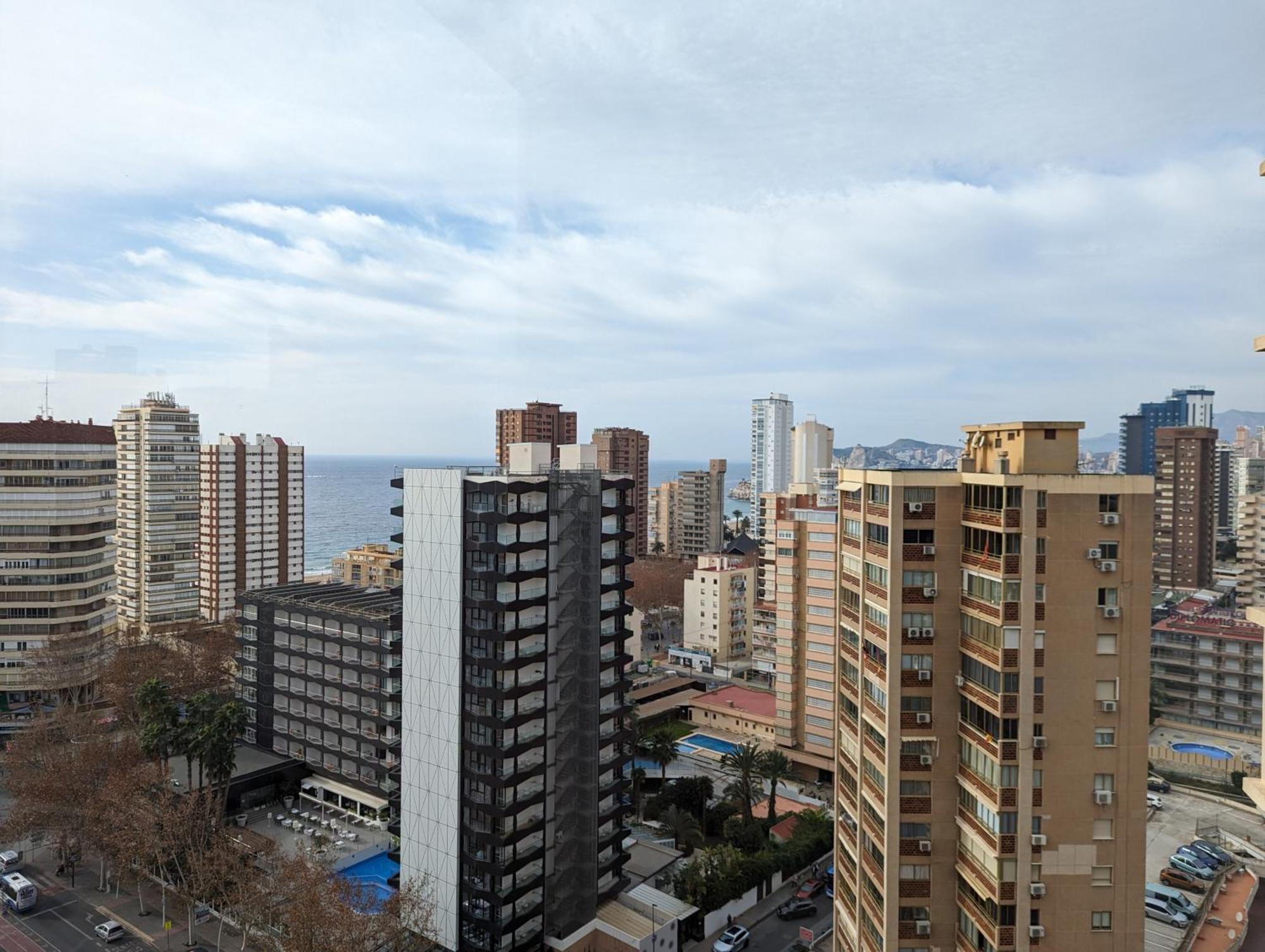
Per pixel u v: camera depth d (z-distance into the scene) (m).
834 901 48.44
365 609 86.81
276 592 96.94
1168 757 95.00
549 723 61.91
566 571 62.06
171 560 135.00
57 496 102.06
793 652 100.06
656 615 180.38
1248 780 25.47
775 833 79.75
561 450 66.25
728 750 105.56
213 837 66.56
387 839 77.56
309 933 49.44
